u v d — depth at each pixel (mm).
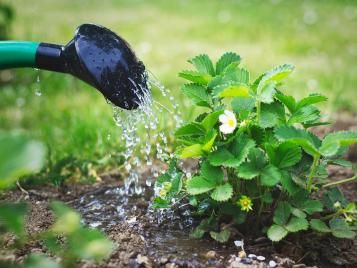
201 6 9367
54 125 4242
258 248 2301
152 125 2535
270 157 2168
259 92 2170
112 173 3180
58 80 5191
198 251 2260
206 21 8148
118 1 10000
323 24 7930
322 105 4574
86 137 3684
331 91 4941
